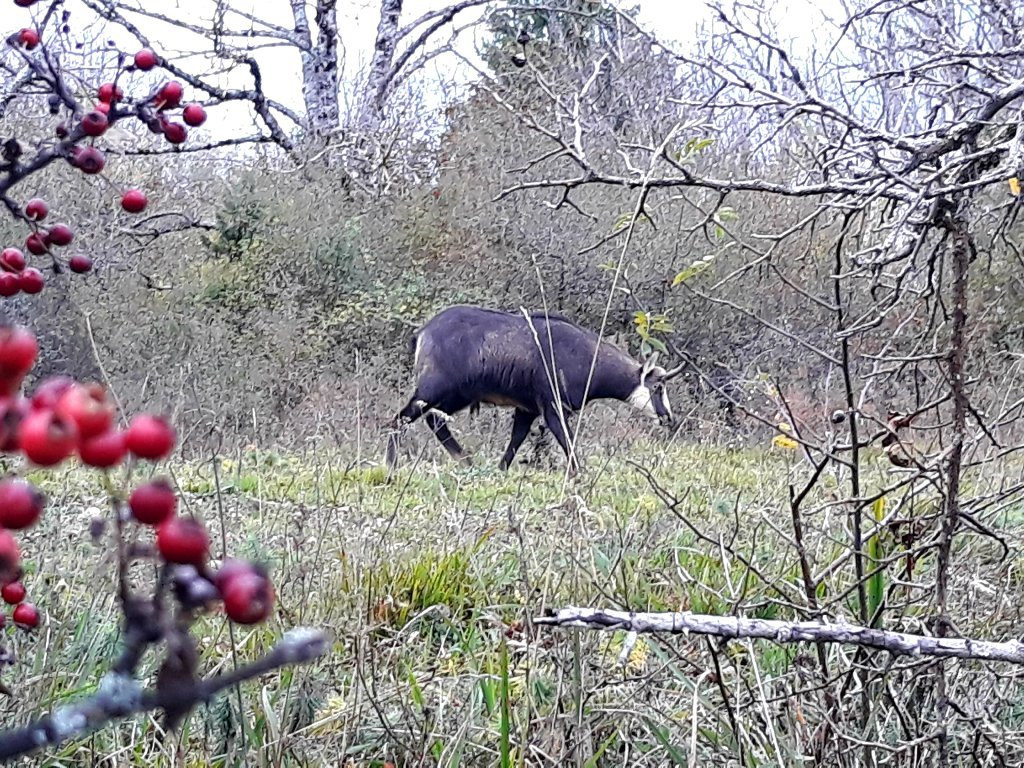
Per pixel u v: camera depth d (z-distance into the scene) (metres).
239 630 3.03
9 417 0.61
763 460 7.11
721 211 2.81
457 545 4.46
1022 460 4.15
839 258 2.68
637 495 6.07
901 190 2.80
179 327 12.20
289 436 9.91
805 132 3.82
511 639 3.33
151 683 2.68
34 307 10.72
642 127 7.23
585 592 3.35
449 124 16.30
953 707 2.37
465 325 9.49
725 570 2.72
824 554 3.99
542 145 13.89
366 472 7.14
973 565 3.34
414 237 14.96
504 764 2.44
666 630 2.02
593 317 13.76
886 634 2.05
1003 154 2.57
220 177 14.55
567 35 11.44
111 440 0.62
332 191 14.90
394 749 2.73
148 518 0.68
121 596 0.70
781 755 2.40
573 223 13.82
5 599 1.29
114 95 1.36
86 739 2.57
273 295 13.66
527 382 9.37
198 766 2.57
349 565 3.98
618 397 9.61
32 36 1.46
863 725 2.62
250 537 4.13
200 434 8.69
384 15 16.88
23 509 0.65
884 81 3.11
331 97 16.36
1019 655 2.02
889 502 3.18
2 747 0.63
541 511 5.11
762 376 3.00
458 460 9.42
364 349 14.19
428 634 3.70
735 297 11.62
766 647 3.23
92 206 7.59
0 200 1.38
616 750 2.73
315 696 2.82
